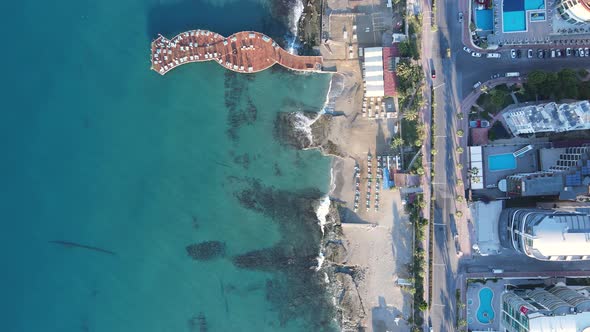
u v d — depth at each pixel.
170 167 82.06
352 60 80.00
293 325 81.25
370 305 80.31
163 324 81.69
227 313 81.69
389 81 77.62
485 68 77.25
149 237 82.12
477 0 76.44
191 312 81.69
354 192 80.56
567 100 74.94
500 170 76.69
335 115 80.75
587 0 67.44
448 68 77.81
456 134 77.38
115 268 82.12
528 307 68.12
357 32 79.81
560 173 69.56
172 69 81.12
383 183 79.50
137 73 81.88
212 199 82.06
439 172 77.94
